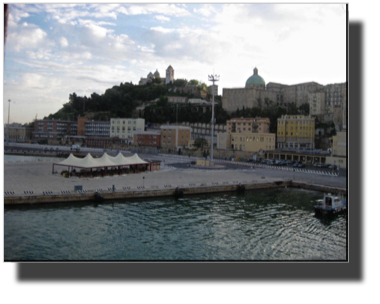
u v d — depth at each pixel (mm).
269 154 162000
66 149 195500
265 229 54000
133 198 73688
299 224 57594
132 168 106062
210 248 44344
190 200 74625
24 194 64750
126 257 39875
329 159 135000
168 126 192750
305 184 94500
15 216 55500
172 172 109188
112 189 73625
